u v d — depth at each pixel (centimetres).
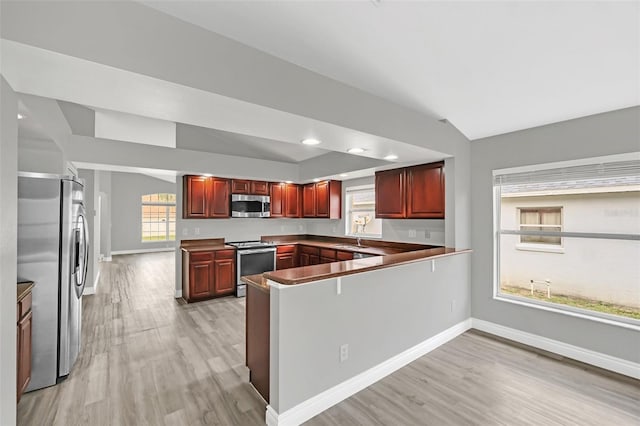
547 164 296
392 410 210
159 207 1098
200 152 466
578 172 278
